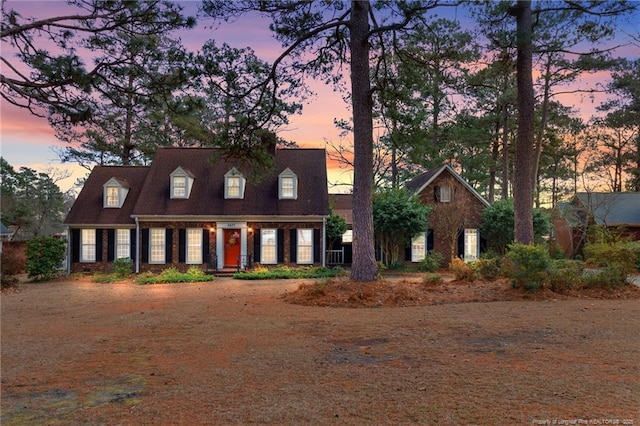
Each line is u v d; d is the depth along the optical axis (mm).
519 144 17203
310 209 25125
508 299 12938
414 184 30375
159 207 24906
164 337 8586
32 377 6172
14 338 8750
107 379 6035
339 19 14969
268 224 25031
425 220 25359
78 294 16156
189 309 12000
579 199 30969
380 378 5828
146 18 12117
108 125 14891
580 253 28438
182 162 27234
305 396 5199
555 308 11398
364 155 14602
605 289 13883
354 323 9719
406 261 27094
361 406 4848
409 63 15812
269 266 24875
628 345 7484
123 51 12406
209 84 14039
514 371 6043
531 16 17547
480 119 32438
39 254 21828
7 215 35344
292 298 13141
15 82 11312
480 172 38750
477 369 6156
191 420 4555
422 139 15766
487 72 20266
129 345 7980
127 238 25156
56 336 8891
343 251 27656
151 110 13906
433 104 23719
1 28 11219
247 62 14062
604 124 39031
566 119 31562
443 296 13195
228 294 15328
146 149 32375
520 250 13758
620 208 30188
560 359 6633
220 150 16922
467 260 27016
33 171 38469
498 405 4805
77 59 11422
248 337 8477
